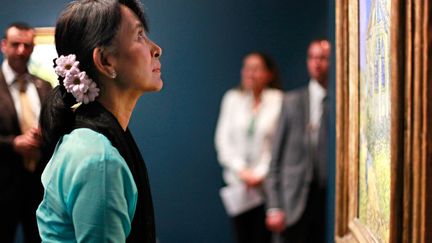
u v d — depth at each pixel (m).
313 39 4.34
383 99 1.41
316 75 3.66
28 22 3.13
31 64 3.14
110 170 1.20
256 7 4.25
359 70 1.81
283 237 3.84
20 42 3.08
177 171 3.52
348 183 2.03
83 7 1.29
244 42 4.20
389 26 1.31
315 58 3.64
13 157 3.07
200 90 4.05
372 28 1.56
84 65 1.29
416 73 1.08
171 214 3.63
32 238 3.14
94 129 1.26
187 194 3.78
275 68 4.06
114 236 1.19
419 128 1.09
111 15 1.27
